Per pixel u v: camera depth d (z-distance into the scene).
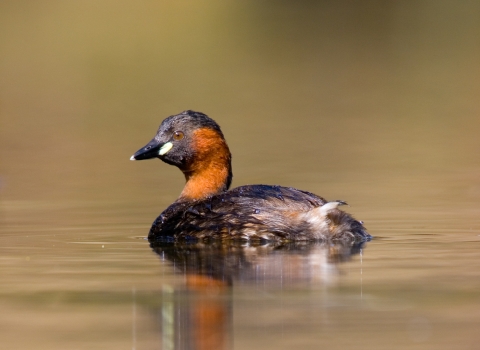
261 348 7.16
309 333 7.54
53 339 7.50
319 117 31.38
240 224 11.98
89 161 22.59
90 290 9.16
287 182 18.84
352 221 12.06
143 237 12.83
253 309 8.30
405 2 56.41
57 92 36.41
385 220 14.03
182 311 8.27
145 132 27.22
